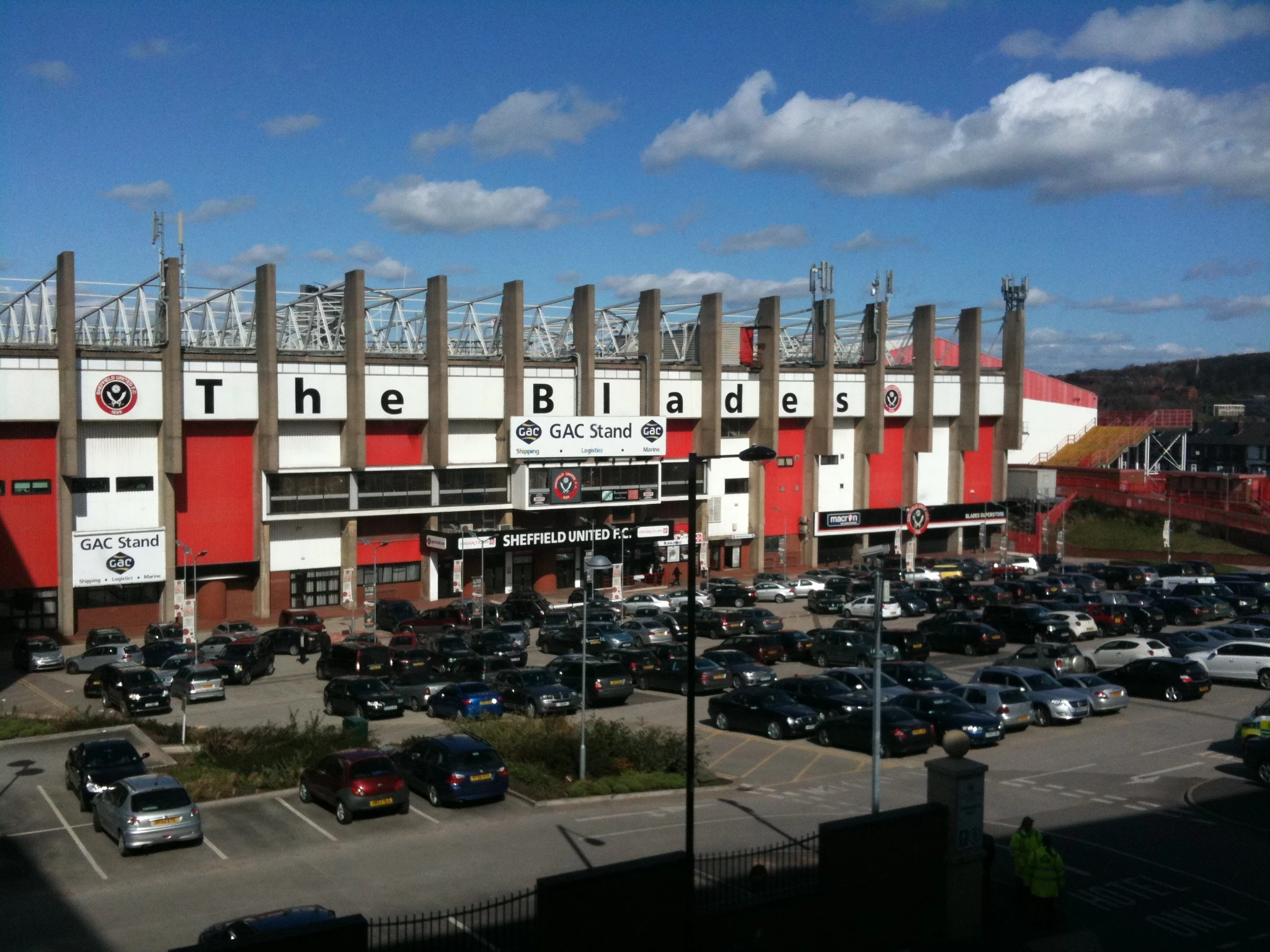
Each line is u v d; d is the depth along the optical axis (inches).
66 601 2466.8
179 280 2546.8
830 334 3572.8
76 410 2440.9
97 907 901.8
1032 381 4687.5
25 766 1414.9
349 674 2014.0
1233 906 864.3
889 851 775.1
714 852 987.3
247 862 1020.5
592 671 1781.5
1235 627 2092.8
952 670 2043.6
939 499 4035.4
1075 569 3378.4
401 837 1088.2
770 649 2130.9
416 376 2915.8
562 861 997.2
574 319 3169.3
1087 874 938.1
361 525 2915.8
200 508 2674.7
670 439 3410.4
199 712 1829.5
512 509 3046.3
